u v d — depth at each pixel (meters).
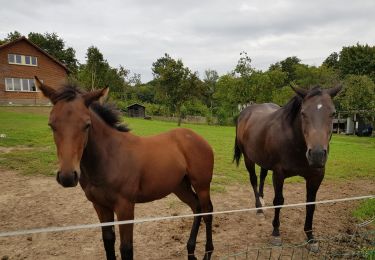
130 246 3.09
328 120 3.73
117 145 3.11
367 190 7.62
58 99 2.66
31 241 4.23
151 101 60.97
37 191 6.36
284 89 32.44
